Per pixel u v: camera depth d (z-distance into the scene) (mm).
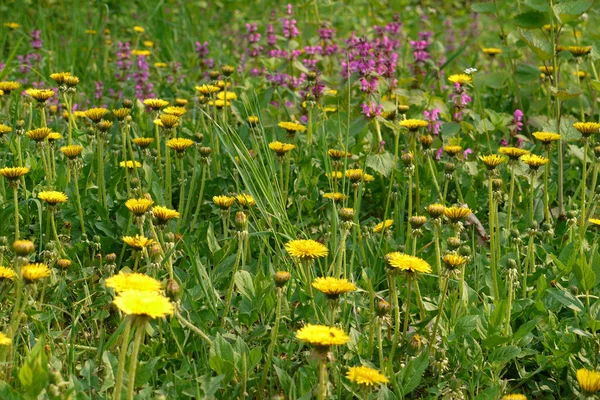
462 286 3928
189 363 3602
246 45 8953
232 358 3582
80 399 3197
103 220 4895
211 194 5445
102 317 3902
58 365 3396
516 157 4773
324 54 7988
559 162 5461
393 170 5109
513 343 3893
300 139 6234
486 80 6840
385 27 8031
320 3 9070
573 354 3863
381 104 6152
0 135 5102
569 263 4406
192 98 7680
